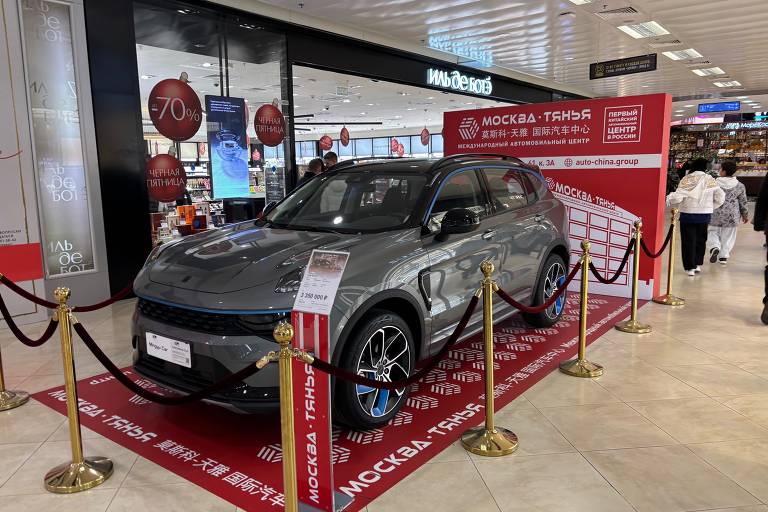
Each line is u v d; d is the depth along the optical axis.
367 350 3.03
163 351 2.99
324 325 2.28
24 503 2.56
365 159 4.62
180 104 6.98
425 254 3.44
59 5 5.79
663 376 4.03
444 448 3.00
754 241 11.09
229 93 10.92
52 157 5.84
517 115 6.94
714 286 7.05
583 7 8.31
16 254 5.40
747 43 10.98
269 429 3.24
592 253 6.64
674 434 3.16
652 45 11.04
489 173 4.47
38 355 4.61
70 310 2.72
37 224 5.62
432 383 3.91
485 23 9.13
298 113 23.41
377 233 3.47
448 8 8.24
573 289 6.84
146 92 13.63
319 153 30.08
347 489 2.61
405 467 2.80
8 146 5.38
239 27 7.82
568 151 6.61
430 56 11.33
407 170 4.01
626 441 3.08
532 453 2.95
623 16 8.81
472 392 3.75
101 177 6.23
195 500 2.55
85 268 6.21
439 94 17.69
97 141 6.17
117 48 6.24
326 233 3.57
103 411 3.52
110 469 2.79
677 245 10.29
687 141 31.36
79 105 5.98
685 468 2.80
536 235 4.67
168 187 6.97
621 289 6.50
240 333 2.77
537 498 2.55
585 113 6.42
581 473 2.75
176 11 6.99
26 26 5.55
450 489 2.62
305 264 2.97
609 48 11.25
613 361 4.35
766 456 2.91
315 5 7.95
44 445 3.11
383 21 8.95
